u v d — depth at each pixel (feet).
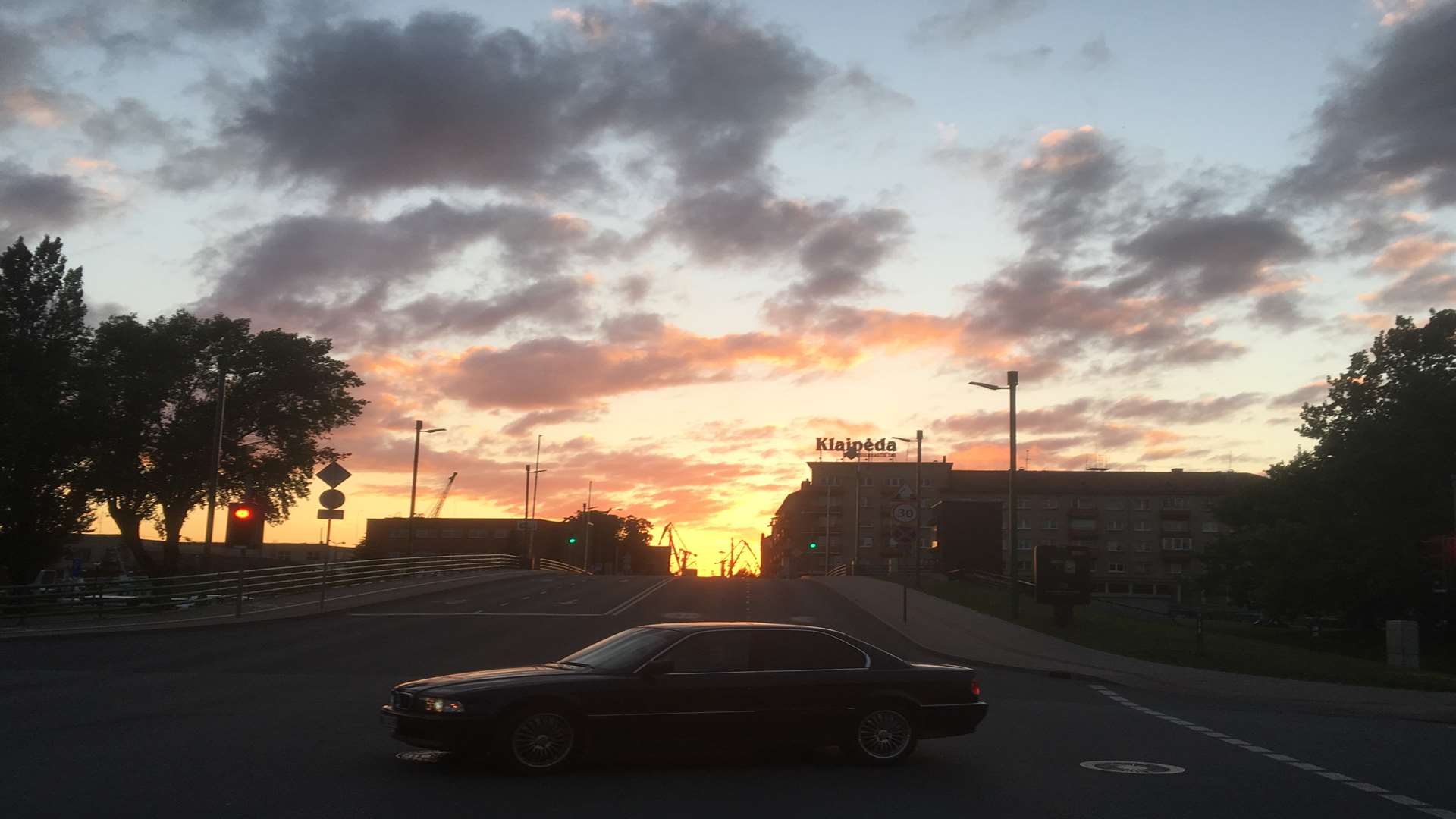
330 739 40.70
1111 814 30.71
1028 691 64.75
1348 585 149.69
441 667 69.97
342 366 218.38
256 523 99.35
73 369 185.16
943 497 379.14
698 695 35.55
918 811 30.58
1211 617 247.91
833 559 403.95
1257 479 203.10
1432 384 144.97
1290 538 156.04
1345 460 149.69
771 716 36.14
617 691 34.96
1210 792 34.30
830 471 412.16
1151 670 75.66
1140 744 44.16
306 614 106.93
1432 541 72.79
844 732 37.09
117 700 51.75
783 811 30.09
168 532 201.05
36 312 184.03
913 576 202.18
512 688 34.32
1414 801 33.94
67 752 37.17
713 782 34.22
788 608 127.65
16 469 172.55
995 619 115.75
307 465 211.41
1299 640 161.27
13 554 171.73
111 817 27.84
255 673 65.05
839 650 37.81
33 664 69.00
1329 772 38.73
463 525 462.60
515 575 193.57
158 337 196.95
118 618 101.35
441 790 31.91
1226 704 61.82
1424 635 152.05
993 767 37.91
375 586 148.36
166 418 199.52
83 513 183.52
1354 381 158.30
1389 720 55.83
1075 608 127.13
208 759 36.22
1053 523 357.41
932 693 37.99
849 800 31.83
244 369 205.98
